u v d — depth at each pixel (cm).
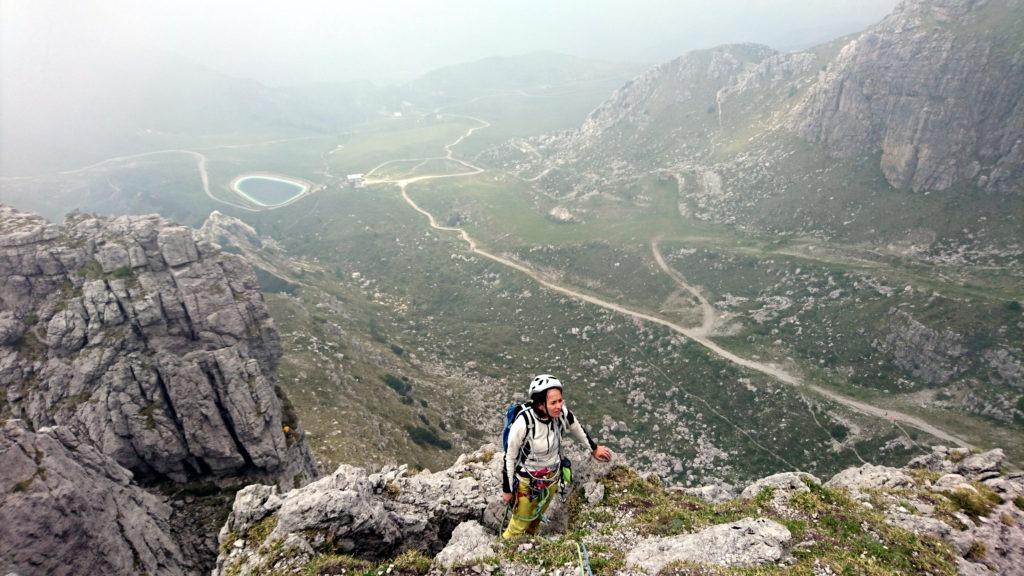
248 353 5334
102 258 4956
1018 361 14750
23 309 4609
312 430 9862
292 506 1394
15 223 5022
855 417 15500
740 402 17112
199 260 5344
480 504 1611
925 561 1159
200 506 4303
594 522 1291
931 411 15212
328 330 16800
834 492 1409
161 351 4734
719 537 1084
